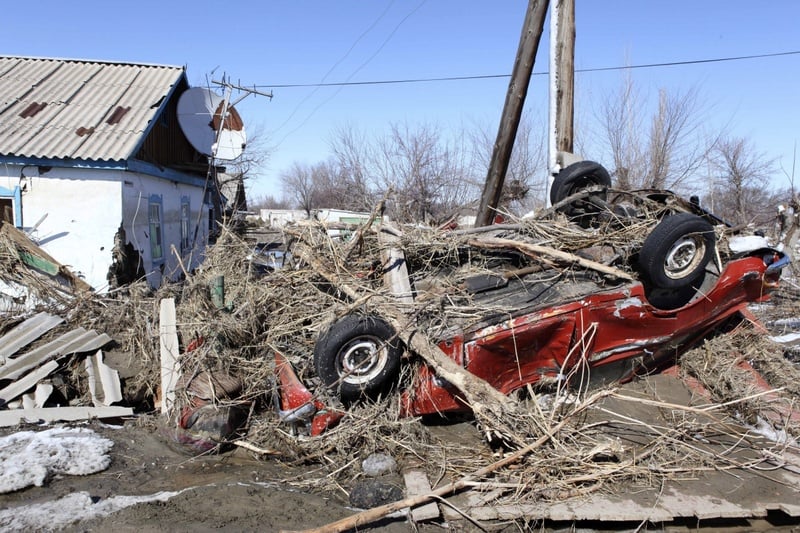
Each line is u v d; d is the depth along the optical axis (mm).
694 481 4438
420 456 4773
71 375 6262
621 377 5852
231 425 5215
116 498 4188
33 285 8484
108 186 10461
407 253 6152
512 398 4973
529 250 5793
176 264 14609
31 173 10203
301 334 5871
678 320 5773
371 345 4945
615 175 15664
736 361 6129
